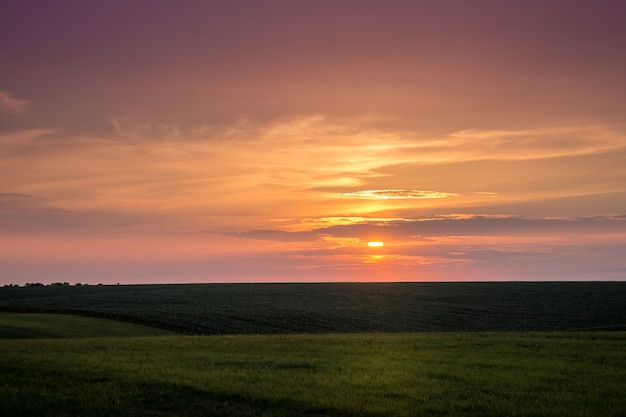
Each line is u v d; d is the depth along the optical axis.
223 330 64.25
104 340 39.09
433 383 22.89
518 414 18.16
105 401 19.58
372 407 18.88
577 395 20.70
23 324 56.09
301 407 18.92
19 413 18.16
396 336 41.56
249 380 23.00
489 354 30.73
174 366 26.36
